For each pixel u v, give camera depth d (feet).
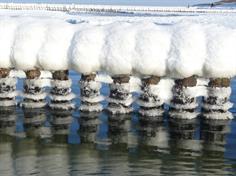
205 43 33.27
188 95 33.81
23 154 28.63
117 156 28.45
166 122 34.24
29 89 36.60
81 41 34.37
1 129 32.89
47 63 35.17
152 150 29.50
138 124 33.94
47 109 36.55
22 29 35.91
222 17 158.20
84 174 25.90
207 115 34.22
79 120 34.58
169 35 33.86
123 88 34.73
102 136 31.86
